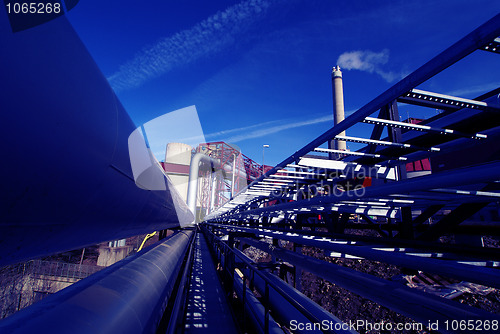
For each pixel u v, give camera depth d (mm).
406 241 2947
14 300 19828
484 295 8414
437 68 1315
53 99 1049
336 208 3297
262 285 5723
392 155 3447
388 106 2904
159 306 2088
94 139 1398
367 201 2754
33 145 994
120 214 2342
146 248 3635
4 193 967
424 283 9773
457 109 2346
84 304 1217
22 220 1172
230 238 8953
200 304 4395
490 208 3543
